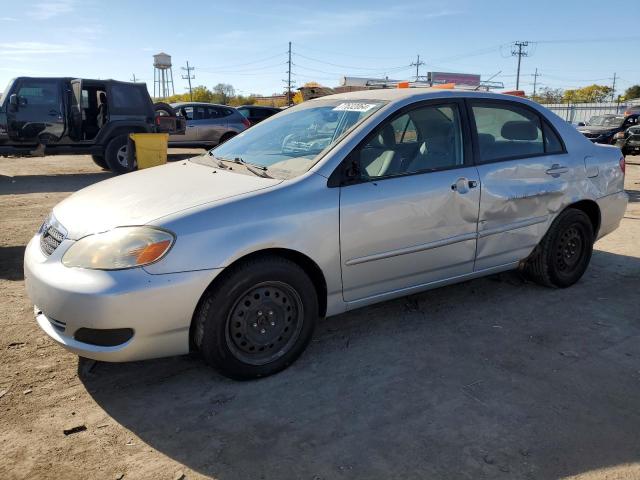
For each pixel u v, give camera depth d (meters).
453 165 3.79
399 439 2.63
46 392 3.00
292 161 3.48
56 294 2.76
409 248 3.56
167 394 3.01
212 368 3.14
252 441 2.61
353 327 3.88
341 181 3.29
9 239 6.10
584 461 2.48
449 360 3.41
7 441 2.58
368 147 3.43
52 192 9.63
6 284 4.60
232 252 2.88
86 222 2.97
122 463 2.45
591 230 4.66
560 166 4.35
